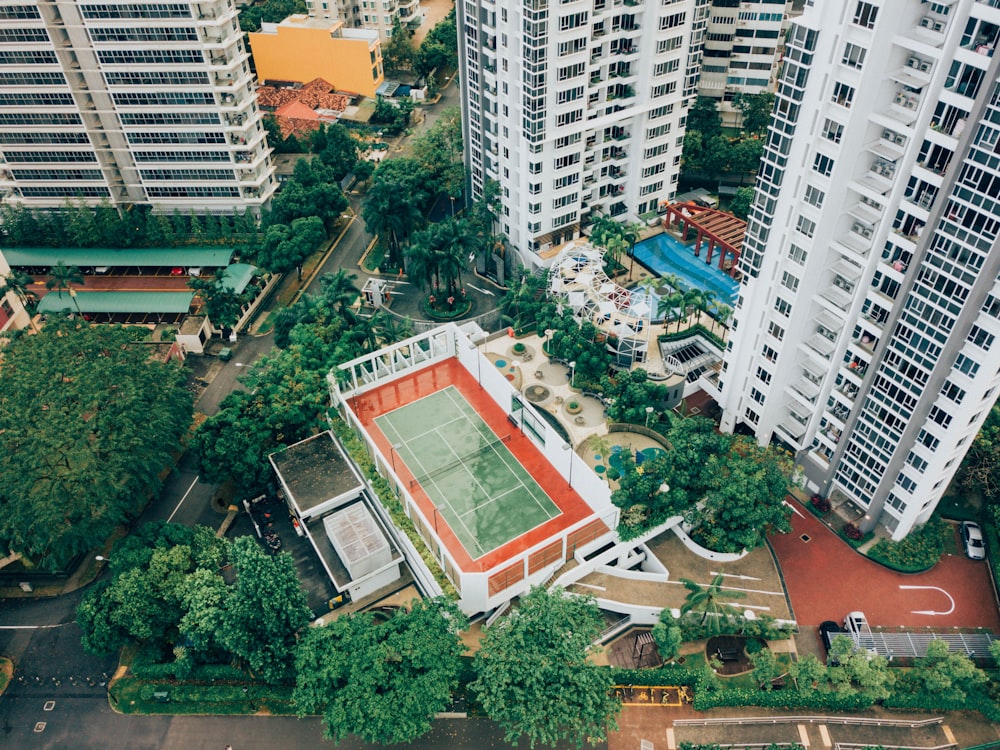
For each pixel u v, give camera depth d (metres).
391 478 93.12
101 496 88.12
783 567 91.25
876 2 67.31
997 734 78.44
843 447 91.12
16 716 83.81
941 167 71.75
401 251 140.12
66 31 129.12
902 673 81.75
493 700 73.62
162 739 81.44
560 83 114.12
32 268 141.62
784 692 79.69
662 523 89.62
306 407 105.62
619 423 103.69
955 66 66.50
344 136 160.00
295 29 186.50
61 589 95.31
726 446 91.06
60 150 141.00
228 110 132.88
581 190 130.00
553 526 92.38
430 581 86.75
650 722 79.81
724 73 157.38
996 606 87.69
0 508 86.69
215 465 97.88
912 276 75.69
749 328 94.19
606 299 114.19
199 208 146.88
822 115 75.31
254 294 135.50
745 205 138.00
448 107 190.50
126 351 101.38
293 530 100.12
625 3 116.00
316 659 76.81
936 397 78.75
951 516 96.00
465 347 112.38
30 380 93.06
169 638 87.25
